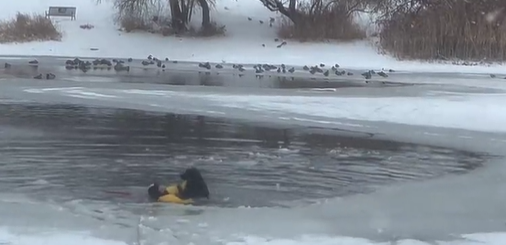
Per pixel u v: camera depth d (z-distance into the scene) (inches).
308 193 412.8
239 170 465.7
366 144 574.9
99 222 336.5
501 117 712.4
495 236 328.8
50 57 1513.3
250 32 1818.4
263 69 1312.7
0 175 433.4
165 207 370.0
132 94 831.1
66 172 446.3
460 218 361.4
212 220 344.8
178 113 703.1
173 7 1784.0
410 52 1579.7
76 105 741.3
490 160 526.0
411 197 406.6
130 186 416.2
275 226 337.4
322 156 521.7
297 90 922.7
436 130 644.7
